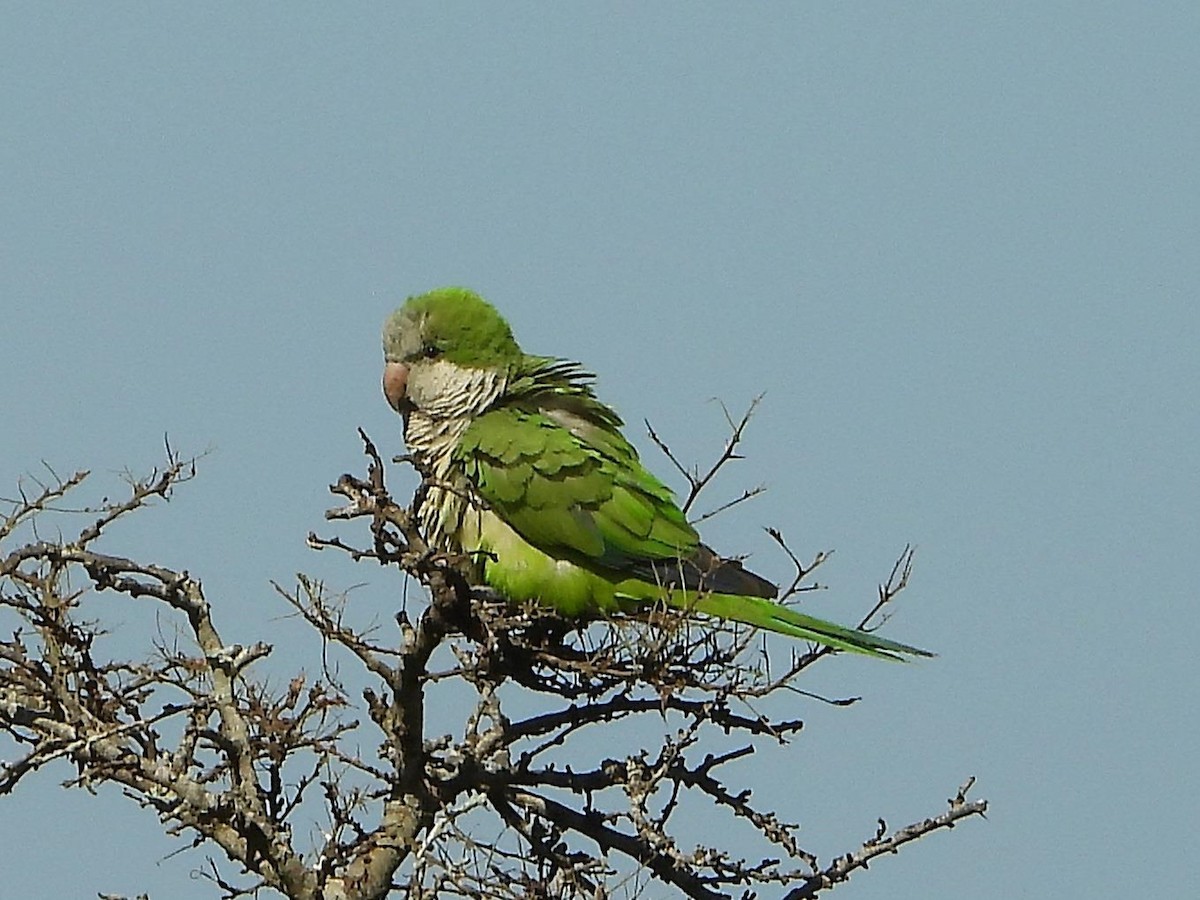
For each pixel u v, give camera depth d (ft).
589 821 36.35
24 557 32.73
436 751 35.65
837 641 39.24
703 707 35.06
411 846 32.68
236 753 32.24
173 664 32.71
